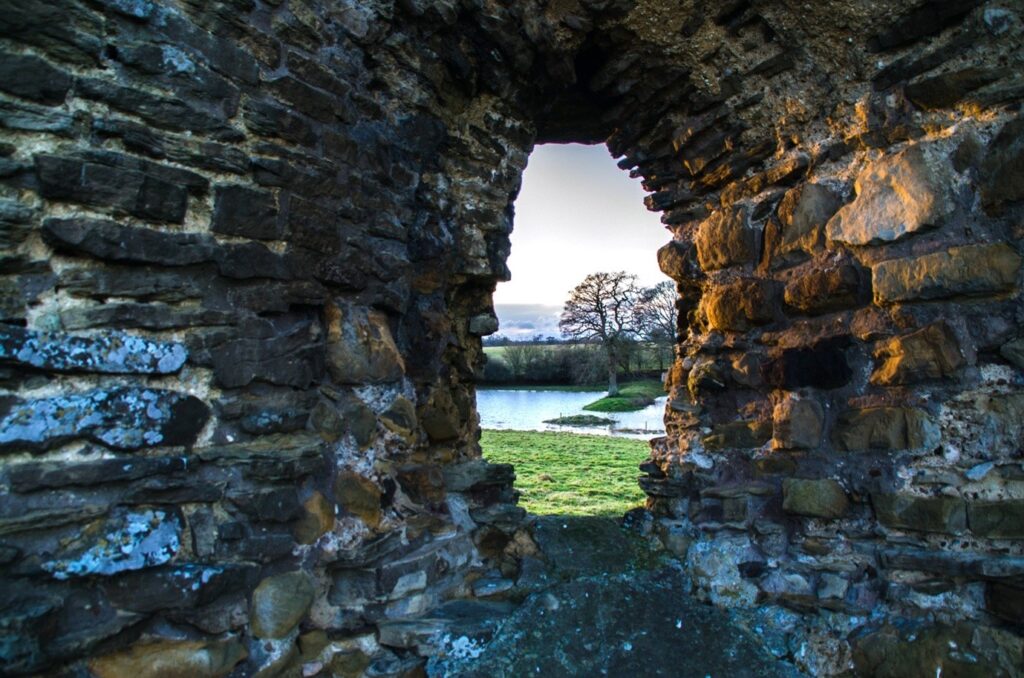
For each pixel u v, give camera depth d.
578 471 5.67
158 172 1.77
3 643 1.40
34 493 1.53
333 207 2.29
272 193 2.07
